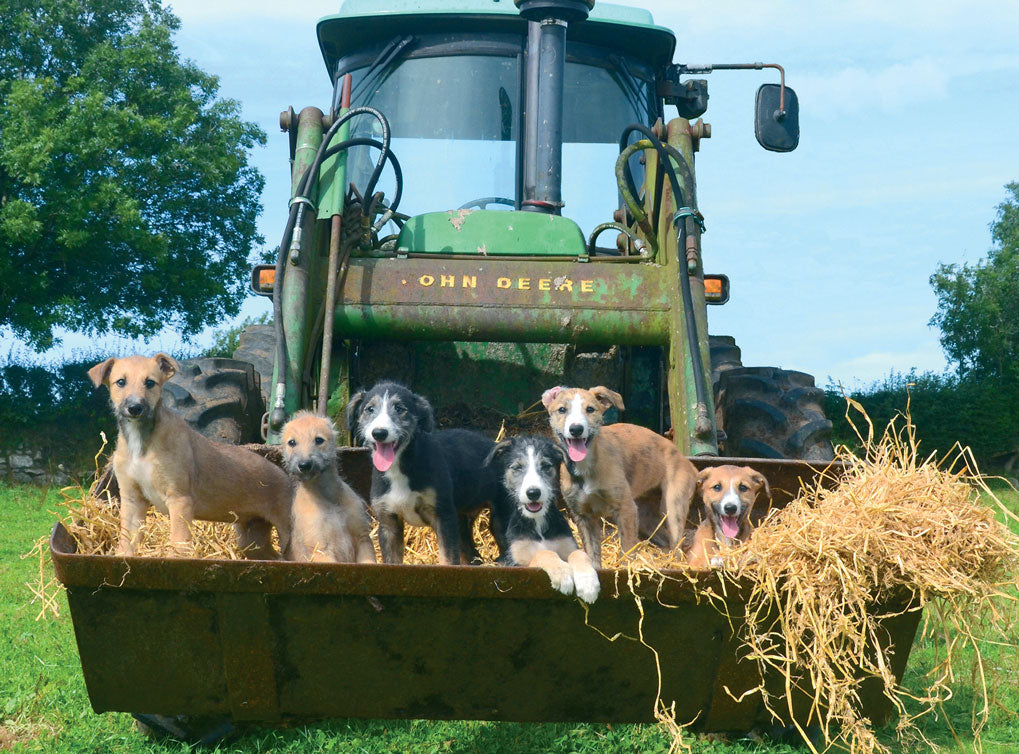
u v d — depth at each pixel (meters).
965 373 21.45
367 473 5.50
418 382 6.95
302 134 6.84
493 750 4.54
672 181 6.37
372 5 7.33
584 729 4.74
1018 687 5.58
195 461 4.64
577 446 5.09
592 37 7.60
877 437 16.78
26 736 4.79
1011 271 21.34
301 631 3.83
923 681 5.71
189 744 4.61
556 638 3.90
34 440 16.33
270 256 20.89
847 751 4.50
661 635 3.93
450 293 6.39
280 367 5.66
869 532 3.97
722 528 5.11
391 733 4.75
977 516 4.18
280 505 5.04
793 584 3.88
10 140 16.55
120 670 3.92
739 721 4.23
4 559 9.57
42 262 18.33
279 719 4.07
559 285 6.43
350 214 6.59
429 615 3.81
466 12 7.24
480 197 7.20
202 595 3.76
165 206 18.98
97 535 4.54
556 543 4.57
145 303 19.58
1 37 18.28
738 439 6.54
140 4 19.59
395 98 7.38
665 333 6.41
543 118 6.84
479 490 5.08
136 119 17.39
